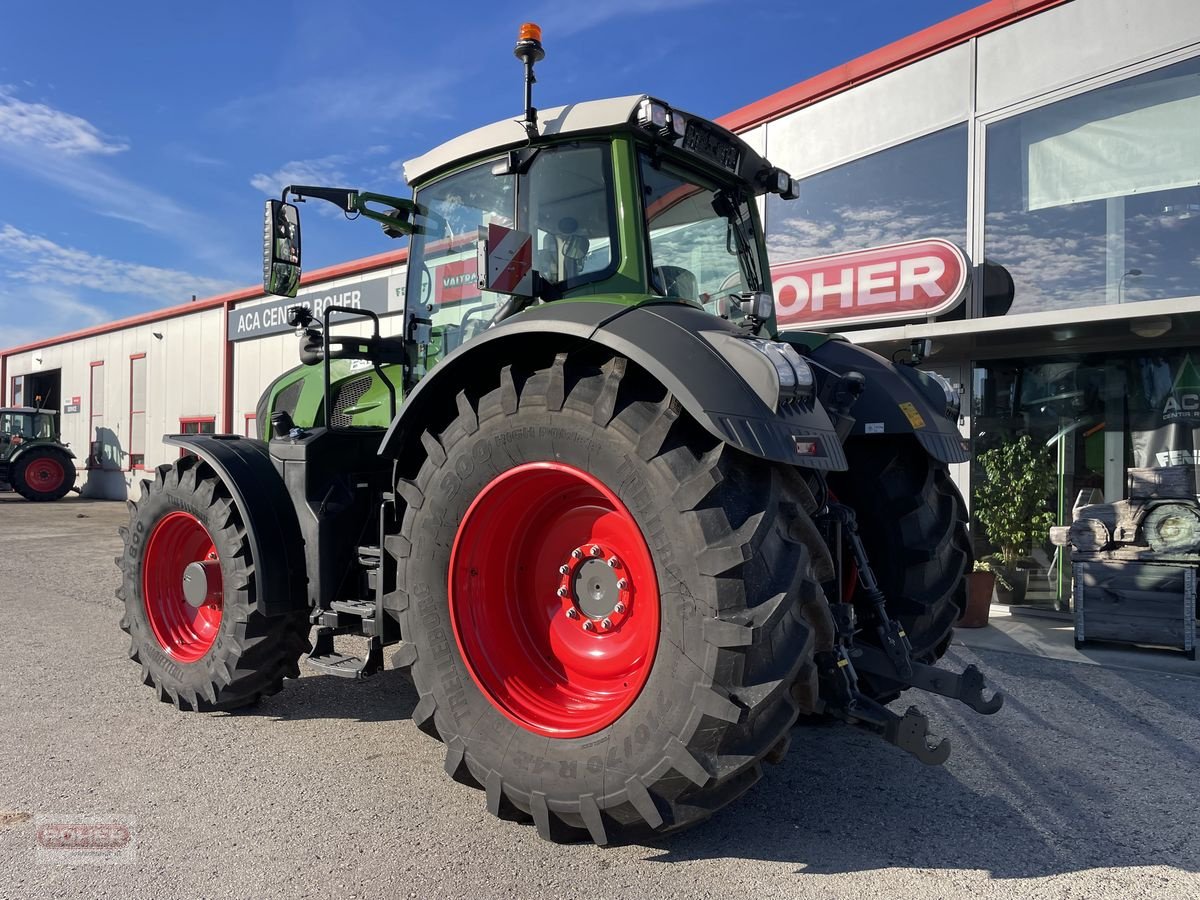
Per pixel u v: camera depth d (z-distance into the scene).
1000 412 6.86
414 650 2.71
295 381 4.46
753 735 2.14
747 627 2.04
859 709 2.42
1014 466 6.63
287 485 3.57
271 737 3.40
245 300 15.38
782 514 2.25
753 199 3.66
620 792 2.22
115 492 19.89
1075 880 2.27
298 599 3.52
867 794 2.86
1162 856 2.42
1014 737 3.49
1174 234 5.89
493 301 3.21
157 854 2.38
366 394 4.01
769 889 2.20
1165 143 5.88
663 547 2.19
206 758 3.15
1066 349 6.48
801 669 2.20
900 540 3.17
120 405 19.56
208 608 3.92
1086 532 5.29
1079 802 2.81
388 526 3.08
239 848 2.42
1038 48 6.33
